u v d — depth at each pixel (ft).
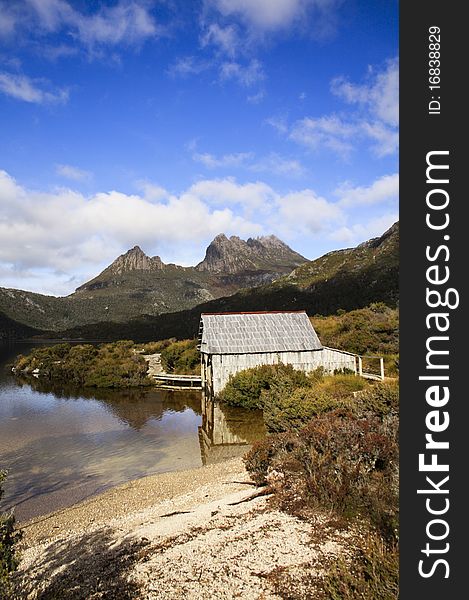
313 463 29.53
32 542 30.99
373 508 23.57
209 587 19.66
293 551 21.75
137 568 23.00
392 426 32.63
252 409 77.25
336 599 15.60
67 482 45.21
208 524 28.07
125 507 37.01
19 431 68.03
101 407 88.43
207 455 53.16
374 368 91.71
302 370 86.17
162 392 106.93
